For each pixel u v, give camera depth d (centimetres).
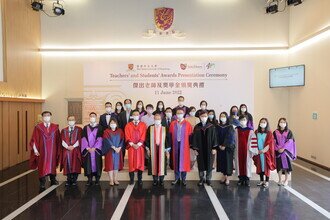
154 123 557
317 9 708
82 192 502
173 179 585
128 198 468
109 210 414
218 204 439
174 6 874
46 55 894
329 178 593
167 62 854
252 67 842
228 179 565
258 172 534
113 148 536
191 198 468
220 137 547
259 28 870
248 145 535
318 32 691
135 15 877
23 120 782
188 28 873
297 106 823
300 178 593
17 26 761
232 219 381
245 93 844
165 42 875
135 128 543
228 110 846
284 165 532
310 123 749
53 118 895
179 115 552
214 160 574
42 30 888
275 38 870
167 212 406
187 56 876
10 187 534
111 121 547
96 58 888
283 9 868
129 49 873
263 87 880
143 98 857
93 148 536
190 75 852
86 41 881
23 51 791
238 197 473
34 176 620
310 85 748
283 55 874
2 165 686
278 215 395
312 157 741
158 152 536
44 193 497
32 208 423
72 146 537
